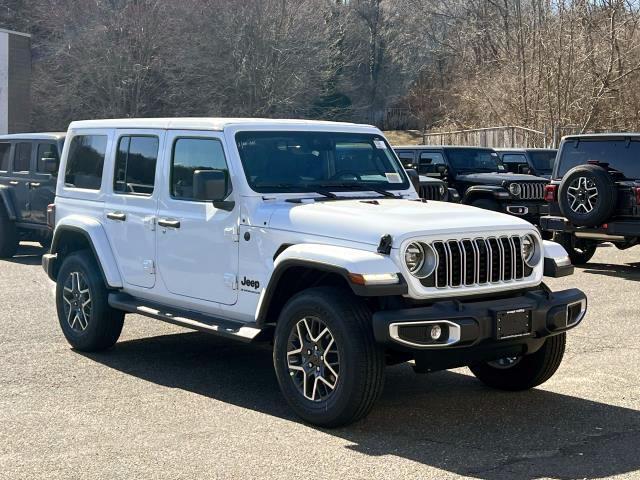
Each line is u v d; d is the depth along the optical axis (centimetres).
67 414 645
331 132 745
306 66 5450
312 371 612
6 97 3950
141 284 779
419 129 6562
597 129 3141
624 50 3142
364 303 599
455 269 603
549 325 622
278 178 698
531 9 4056
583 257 1497
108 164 821
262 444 576
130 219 786
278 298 660
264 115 5316
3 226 1562
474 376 768
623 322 994
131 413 647
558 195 1395
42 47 5344
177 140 751
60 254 885
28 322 985
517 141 3234
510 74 3828
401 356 632
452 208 669
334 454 557
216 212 702
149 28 4994
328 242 618
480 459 549
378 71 6788
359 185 734
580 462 545
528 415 646
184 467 534
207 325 699
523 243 640
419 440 586
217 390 712
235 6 5250
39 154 1523
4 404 670
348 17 6594
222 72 5278
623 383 738
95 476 520
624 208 1338
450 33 6100
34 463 543
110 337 827
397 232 587
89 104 5003
